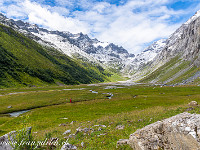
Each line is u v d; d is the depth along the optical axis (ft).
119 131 49.55
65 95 271.08
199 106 76.79
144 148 27.96
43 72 646.74
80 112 143.23
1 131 89.66
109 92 337.31
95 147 36.06
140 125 55.67
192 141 20.20
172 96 223.51
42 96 257.55
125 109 142.31
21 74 515.50
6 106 178.40
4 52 571.28
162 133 26.50
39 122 108.88
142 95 265.13
